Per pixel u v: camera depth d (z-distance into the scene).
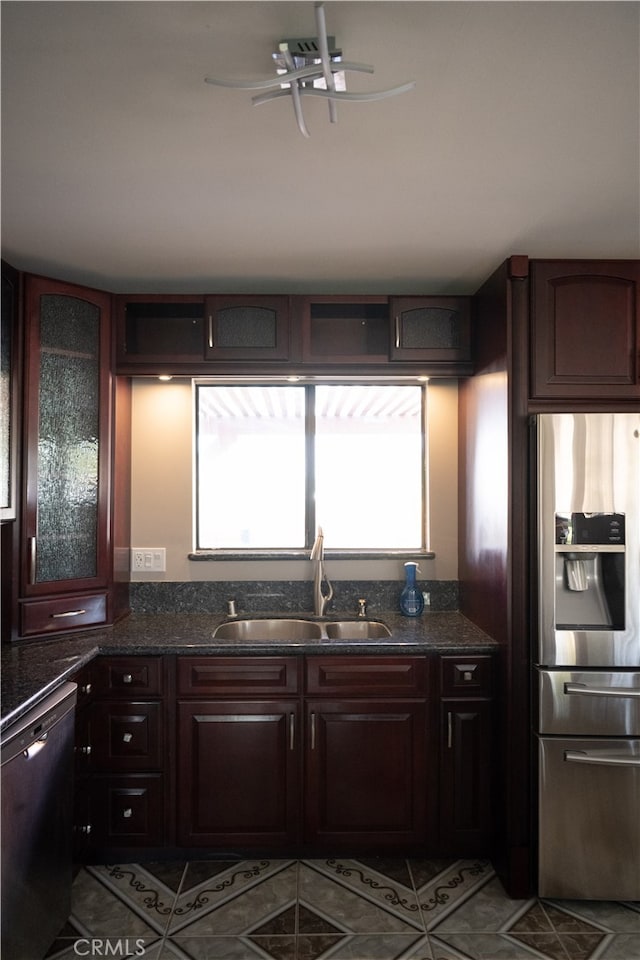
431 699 2.30
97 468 2.47
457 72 1.25
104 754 2.27
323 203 1.84
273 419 3.00
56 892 1.81
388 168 1.65
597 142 1.52
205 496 3.00
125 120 1.41
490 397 2.35
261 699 2.29
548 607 2.08
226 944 1.88
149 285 2.53
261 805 2.29
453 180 1.71
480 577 2.51
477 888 2.15
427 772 2.30
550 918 2.01
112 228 2.00
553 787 2.07
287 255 2.24
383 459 3.01
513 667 2.15
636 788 2.07
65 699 1.88
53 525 2.35
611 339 2.18
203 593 2.87
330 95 1.17
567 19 1.11
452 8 1.08
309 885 2.16
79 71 1.24
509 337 2.17
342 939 1.91
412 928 1.96
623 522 2.08
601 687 2.06
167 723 2.28
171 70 1.25
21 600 2.26
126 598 2.82
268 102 1.34
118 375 2.54
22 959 1.60
